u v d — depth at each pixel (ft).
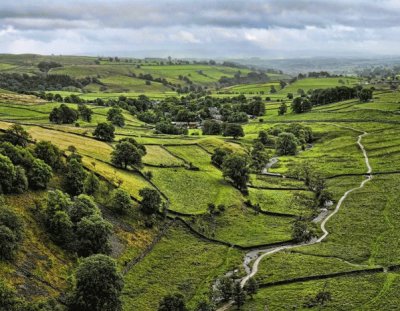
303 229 410.11
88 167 443.73
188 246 389.39
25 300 245.45
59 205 335.47
